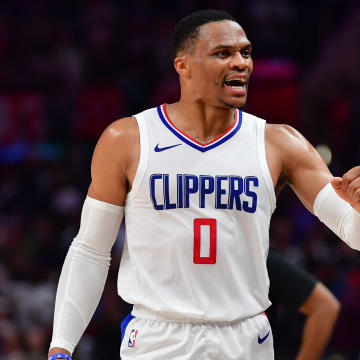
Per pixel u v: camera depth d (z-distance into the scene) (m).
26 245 23.58
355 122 27.66
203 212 7.97
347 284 20.38
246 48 8.08
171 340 7.94
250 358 8.02
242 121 8.37
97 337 18.36
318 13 31.05
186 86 8.27
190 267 7.93
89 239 8.39
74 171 28.77
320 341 11.20
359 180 7.15
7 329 17.28
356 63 28.95
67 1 33.84
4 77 31.95
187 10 32.78
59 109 29.55
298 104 27.00
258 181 8.09
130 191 8.22
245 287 8.07
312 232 23.08
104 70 31.78
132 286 8.18
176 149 8.13
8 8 34.25
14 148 29.50
